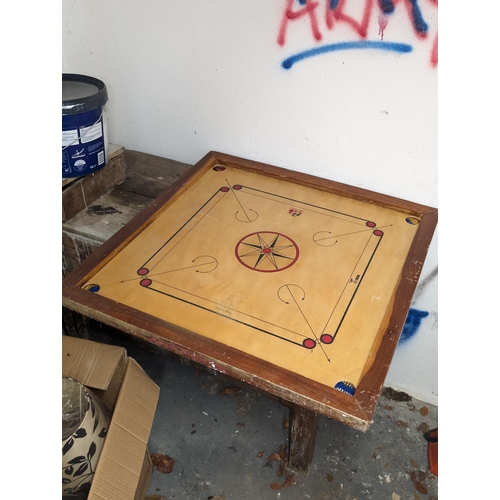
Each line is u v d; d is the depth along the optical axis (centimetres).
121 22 170
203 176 171
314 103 159
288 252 138
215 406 193
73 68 189
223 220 150
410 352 196
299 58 153
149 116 188
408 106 147
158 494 167
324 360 108
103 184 171
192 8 157
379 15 137
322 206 159
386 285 128
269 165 176
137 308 119
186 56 168
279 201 160
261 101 166
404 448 186
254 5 149
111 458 117
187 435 183
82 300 120
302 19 146
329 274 131
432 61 138
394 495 171
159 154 197
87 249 160
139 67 178
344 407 98
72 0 172
